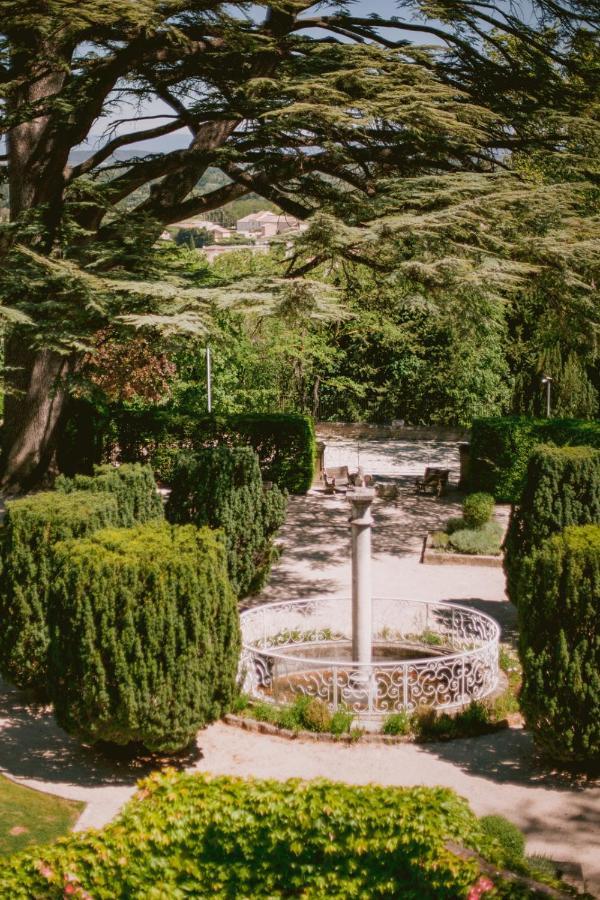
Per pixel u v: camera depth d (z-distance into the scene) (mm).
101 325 15531
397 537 19703
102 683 9211
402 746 10461
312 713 10719
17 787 9328
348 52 16750
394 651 13336
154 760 10039
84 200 18312
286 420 23453
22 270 15594
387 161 17672
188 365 29531
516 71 18422
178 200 20000
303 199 19766
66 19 14719
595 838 8508
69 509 11320
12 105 18484
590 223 16266
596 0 17719
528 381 30797
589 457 13344
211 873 6418
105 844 6367
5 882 6133
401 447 31094
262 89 16344
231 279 15805
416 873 6160
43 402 22609
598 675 9445
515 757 10227
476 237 15344
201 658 9445
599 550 9539
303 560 18016
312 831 6469
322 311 13789
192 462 14336
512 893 5715
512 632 14164
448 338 31578
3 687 12055
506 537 13969
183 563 9336
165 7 15656
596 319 17219
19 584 11023
